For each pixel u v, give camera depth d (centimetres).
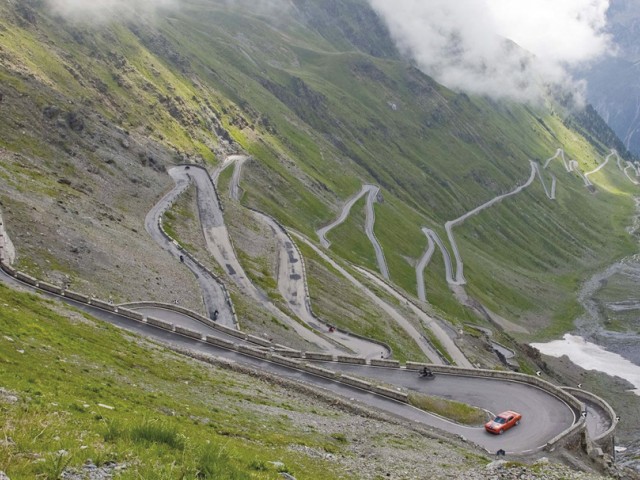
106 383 3497
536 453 5134
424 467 3569
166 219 13525
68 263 8100
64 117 14812
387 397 5975
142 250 10375
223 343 6738
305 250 15625
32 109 14288
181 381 4409
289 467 2575
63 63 18988
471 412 5922
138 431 2098
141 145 17775
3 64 15612
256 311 9875
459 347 12888
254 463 2327
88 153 14500
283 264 13900
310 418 4456
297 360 6794
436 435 5062
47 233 8512
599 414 7594
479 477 3334
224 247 13338
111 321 6775
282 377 5888
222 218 15100
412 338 12481
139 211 13500
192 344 6612
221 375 5191
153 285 9019
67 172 13000
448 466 3712
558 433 5625
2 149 11981
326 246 19575
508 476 3331
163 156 19050
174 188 16250
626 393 16800
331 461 3256
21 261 7419
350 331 10819
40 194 10031
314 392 5597
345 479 2875
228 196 18238
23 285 6875
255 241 14675
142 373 4203
